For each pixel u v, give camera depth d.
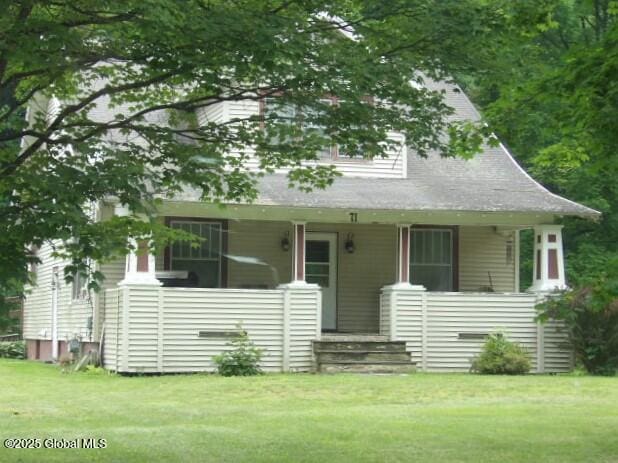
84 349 20.61
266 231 20.72
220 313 18.23
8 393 14.72
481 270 21.77
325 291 21.09
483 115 10.07
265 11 8.48
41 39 7.55
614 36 8.22
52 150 8.90
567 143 10.76
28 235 7.62
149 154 9.52
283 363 18.47
